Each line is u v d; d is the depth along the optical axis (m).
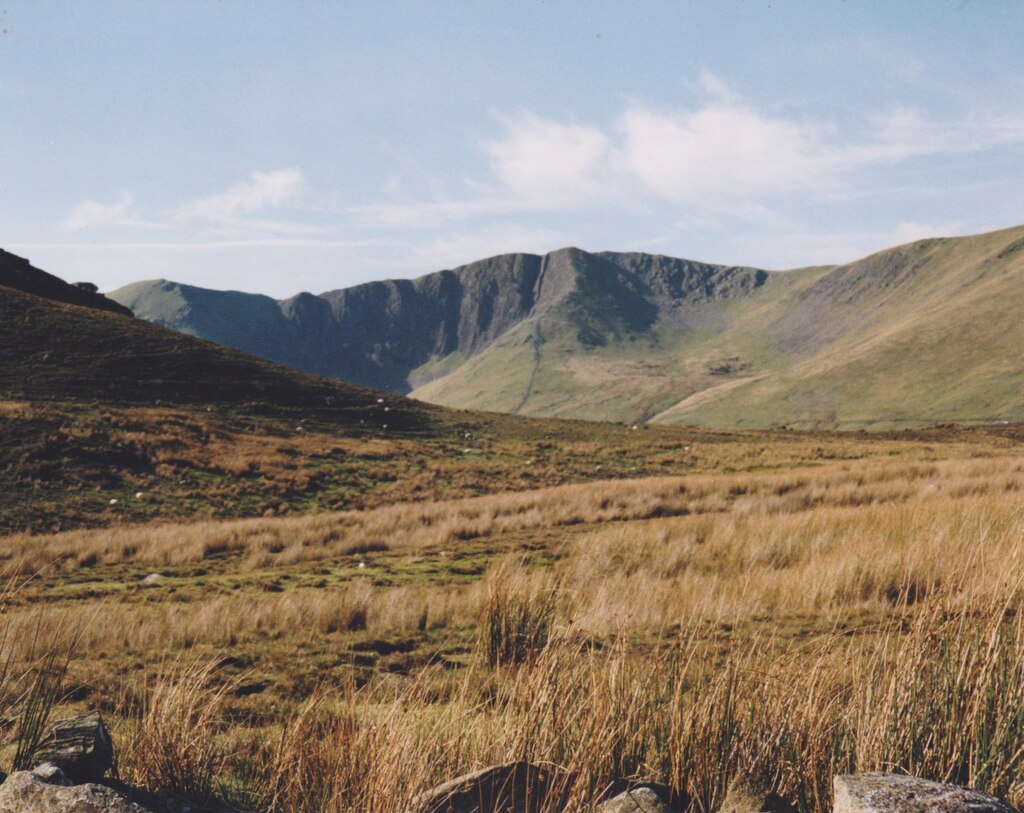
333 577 15.59
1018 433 69.00
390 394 74.25
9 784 3.12
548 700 4.14
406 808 3.32
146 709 5.91
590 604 8.81
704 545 15.76
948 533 11.29
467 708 4.75
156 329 73.69
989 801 2.63
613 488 30.22
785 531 15.73
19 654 6.41
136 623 10.24
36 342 60.09
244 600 12.07
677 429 70.00
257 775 4.23
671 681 4.65
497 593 7.80
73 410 42.34
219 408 55.81
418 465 44.12
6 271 88.56
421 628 10.05
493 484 39.72
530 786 3.51
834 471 33.16
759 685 4.16
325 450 45.09
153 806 3.48
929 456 45.69
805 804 3.42
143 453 36.78
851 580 9.72
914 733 3.58
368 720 4.20
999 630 3.74
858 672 4.14
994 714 3.54
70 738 3.82
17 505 28.70
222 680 7.39
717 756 3.72
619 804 3.31
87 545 21.03
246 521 26.55
